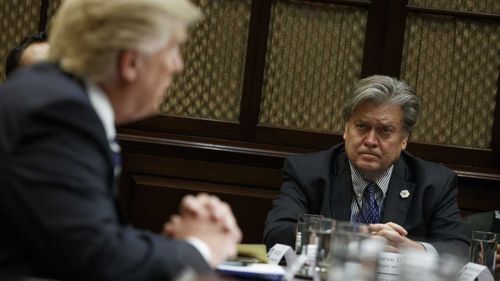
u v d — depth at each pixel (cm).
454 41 546
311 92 543
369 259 222
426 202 422
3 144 196
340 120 543
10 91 203
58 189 194
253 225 534
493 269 339
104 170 205
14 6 532
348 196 420
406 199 421
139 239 205
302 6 541
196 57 539
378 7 540
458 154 546
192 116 539
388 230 362
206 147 529
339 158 432
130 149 529
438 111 546
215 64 539
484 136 547
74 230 193
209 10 538
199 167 533
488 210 543
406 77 544
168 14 216
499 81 545
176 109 539
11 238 199
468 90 544
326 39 542
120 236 201
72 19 213
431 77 546
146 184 529
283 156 532
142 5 212
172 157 532
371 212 418
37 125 197
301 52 541
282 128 540
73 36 213
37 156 196
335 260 224
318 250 281
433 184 425
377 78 415
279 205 417
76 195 196
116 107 220
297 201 419
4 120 199
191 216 219
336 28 542
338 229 226
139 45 212
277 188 536
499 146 546
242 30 539
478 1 544
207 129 539
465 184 543
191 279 181
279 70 541
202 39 539
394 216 417
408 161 436
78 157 198
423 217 421
